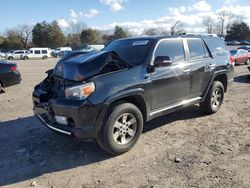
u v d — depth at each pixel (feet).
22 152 17.42
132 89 16.43
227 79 24.63
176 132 19.98
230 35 353.10
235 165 15.02
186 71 20.10
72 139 18.98
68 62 16.94
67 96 15.46
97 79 15.52
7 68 36.27
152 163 15.55
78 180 14.15
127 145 16.58
